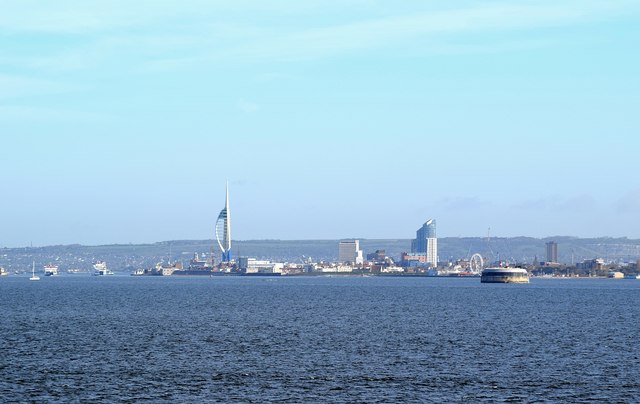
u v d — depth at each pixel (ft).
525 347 501.15
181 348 488.85
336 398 334.24
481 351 479.82
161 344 509.76
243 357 449.06
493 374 393.29
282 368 409.90
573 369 409.49
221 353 465.88
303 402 326.65
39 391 345.31
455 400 330.95
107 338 545.85
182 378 378.73
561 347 501.15
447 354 465.47
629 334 588.50
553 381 373.81
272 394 341.82
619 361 437.99
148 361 431.84
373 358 447.42
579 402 328.70
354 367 414.21
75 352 467.11
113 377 380.58
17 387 353.51
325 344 513.45
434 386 360.89
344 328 631.15
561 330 621.31
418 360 440.04
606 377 385.29
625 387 359.66
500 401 329.52
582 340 543.39
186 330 608.60
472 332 600.39
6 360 431.84
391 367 414.82
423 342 527.40
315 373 394.52
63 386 357.00
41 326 640.17
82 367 409.69
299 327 639.35
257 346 501.15
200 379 376.48
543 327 648.38
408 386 360.69
